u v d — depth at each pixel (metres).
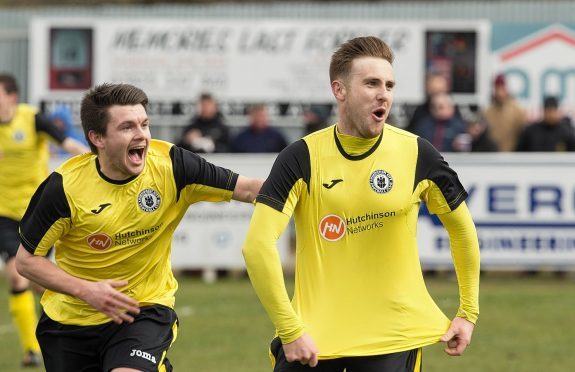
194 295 27.48
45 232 11.75
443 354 20.25
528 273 32.34
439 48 36.78
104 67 36.75
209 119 31.31
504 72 37.94
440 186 11.27
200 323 23.42
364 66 10.84
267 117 36.41
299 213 11.26
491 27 37.91
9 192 20.88
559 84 37.84
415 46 36.69
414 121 30.73
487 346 20.83
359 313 11.11
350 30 36.56
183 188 11.97
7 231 20.61
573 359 19.55
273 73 36.66
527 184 29.17
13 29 40.59
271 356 11.59
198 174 11.98
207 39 36.66
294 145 11.20
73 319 12.22
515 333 22.14
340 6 40.25
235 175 12.16
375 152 11.12
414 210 11.26
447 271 31.08
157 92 36.69
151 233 11.94
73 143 21.03
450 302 25.27
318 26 36.62
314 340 11.04
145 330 11.93
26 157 20.91
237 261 29.97
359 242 11.11
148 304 12.13
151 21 36.59
